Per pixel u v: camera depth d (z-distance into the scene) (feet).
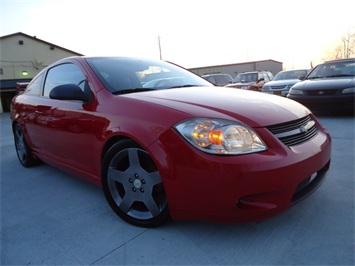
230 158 5.36
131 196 6.91
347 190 8.13
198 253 5.87
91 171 8.14
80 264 5.82
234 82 44.98
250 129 5.73
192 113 6.01
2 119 52.85
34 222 7.63
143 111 6.50
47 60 84.43
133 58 10.16
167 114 6.14
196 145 5.59
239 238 6.25
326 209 7.19
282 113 6.49
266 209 5.53
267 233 6.36
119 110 6.95
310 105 20.30
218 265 5.50
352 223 6.52
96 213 7.88
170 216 6.38
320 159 6.37
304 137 6.46
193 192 5.68
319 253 5.62
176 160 5.75
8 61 77.77
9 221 7.78
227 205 5.45
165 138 5.91
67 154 9.07
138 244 6.31
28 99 11.46
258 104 6.80
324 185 8.54
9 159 14.71
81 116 7.94
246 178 5.28
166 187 5.99
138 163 6.61
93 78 8.17
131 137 6.40
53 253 6.23
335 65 23.35
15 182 10.83
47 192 9.63
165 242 6.29
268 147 5.69
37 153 11.34
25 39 80.18
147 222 6.76
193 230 6.64
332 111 20.04
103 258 5.94
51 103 9.55
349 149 11.93
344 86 19.15
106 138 7.06
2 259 6.13
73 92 7.76
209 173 5.42
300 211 7.16
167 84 8.99
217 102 6.73
